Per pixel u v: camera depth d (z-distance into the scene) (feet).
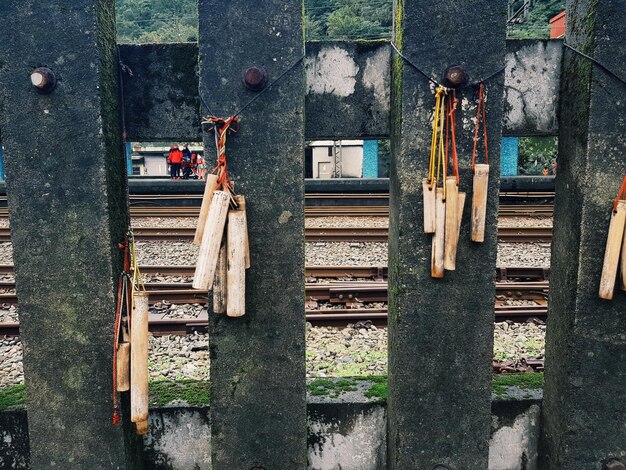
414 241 7.76
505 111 8.39
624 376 8.01
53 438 8.11
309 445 9.05
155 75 8.19
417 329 7.97
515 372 12.57
